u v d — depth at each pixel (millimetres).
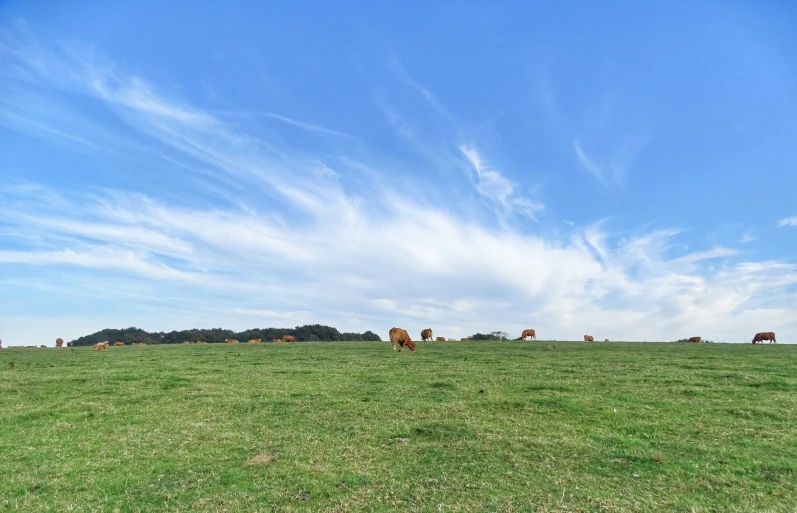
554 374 20719
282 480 9016
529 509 7699
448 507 7789
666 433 11664
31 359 33125
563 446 10719
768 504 7836
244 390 17656
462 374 20984
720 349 35750
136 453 10688
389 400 15484
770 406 14031
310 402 15367
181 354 35656
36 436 12125
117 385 19125
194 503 8102
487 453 10359
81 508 7984
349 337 97750
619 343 46438
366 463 9852
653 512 7594
